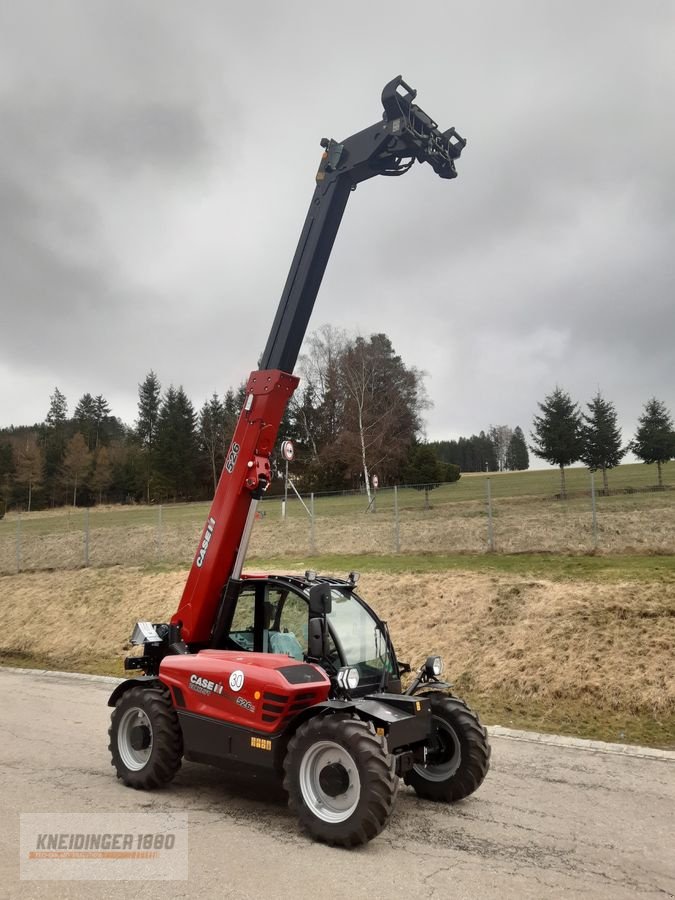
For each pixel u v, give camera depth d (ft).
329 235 22.71
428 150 21.90
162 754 20.13
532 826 18.06
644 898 14.06
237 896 13.84
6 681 40.96
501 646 35.83
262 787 20.99
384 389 174.91
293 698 17.76
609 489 104.68
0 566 83.46
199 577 22.12
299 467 207.92
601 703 29.91
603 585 39.32
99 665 47.06
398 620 41.50
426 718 18.21
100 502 287.07
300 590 20.24
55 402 409.69
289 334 22.17
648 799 20.13
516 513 77.36
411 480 162.40
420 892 14.12
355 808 16.01
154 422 348.38
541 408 111.04
